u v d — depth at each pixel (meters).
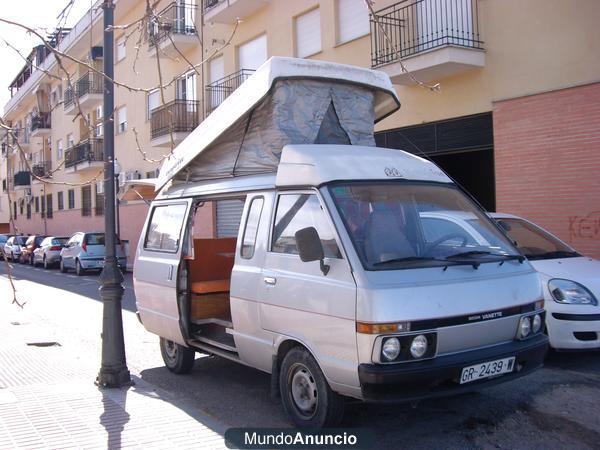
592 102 10.48
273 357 5.07
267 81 5.53
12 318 11.46
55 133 38.66
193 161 6.72
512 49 11.77
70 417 5.21
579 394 5.69
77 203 35.75
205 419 5.17
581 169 10.66
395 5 13.25
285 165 5.19
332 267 4.51
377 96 6.44
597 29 10.37
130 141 27.28
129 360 7.85
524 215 11.53
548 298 6.57
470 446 4.62
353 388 4.25
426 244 4.84
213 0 19.66
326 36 15.96
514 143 11.70
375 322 4.11
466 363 4.30
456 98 12.93
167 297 6.59
